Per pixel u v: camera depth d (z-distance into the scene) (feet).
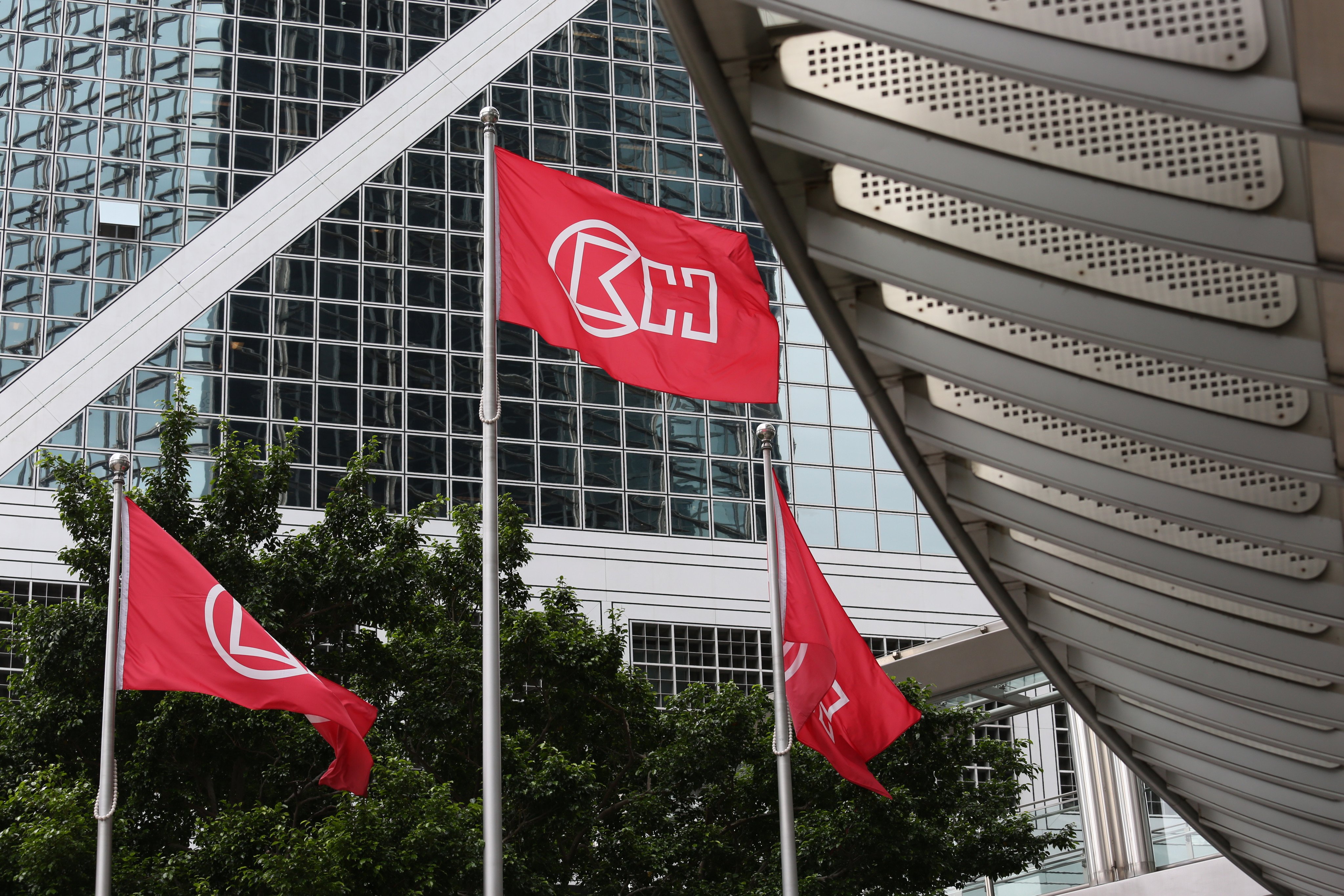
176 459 74.74
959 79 31.35
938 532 170.91
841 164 32.71
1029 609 54.44
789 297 174.81
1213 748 59.16
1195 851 103.55
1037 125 31.32
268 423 150.10
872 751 61.16
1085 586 49.21
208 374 149.79
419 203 162.61
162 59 159.74
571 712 80.84
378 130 163.32
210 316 151.84
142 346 149.07
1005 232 34.65
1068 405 37.78
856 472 170.19
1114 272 34.19
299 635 74.84
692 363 47.44
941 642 106.42
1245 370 33.53
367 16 167.12
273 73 162.50
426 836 62.90
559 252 48.06
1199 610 48.24
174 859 62.18
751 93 31.78
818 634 59.77
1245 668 52.01
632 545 160.04
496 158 49.03
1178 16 27.58
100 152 154.81
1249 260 30.25
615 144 171.32
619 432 163.53
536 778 71.87
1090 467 41.52
